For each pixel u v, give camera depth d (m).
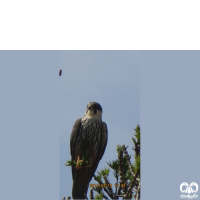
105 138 12.78
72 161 9.98
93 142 12.78
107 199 8.65
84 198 10.61
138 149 8.66
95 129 12.80
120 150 8.65
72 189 10.56
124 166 8.69
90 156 11.56
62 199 9.84
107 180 8.80
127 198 8.44
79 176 10.71
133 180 8.37
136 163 8.38
